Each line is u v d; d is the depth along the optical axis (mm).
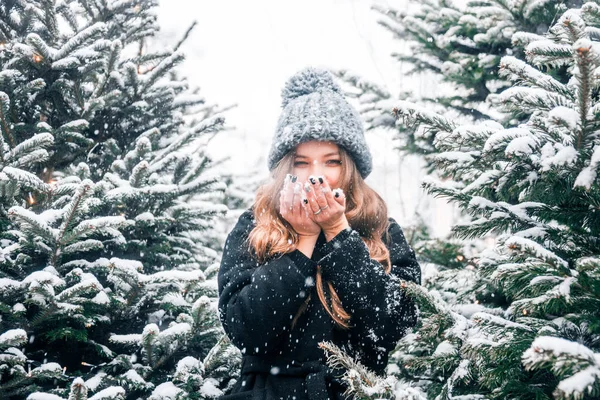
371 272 1773
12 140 2648
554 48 1557
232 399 1735
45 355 2436
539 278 1466
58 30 3156
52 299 2121
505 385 1648
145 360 2297
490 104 2891
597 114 1375
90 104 2885
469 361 1733
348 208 2033
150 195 2621
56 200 2635
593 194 1541
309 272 1769
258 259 1886
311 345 1771
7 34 3020
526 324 1658
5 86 2701
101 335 2506
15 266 2375
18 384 2076
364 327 1792
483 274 1825
